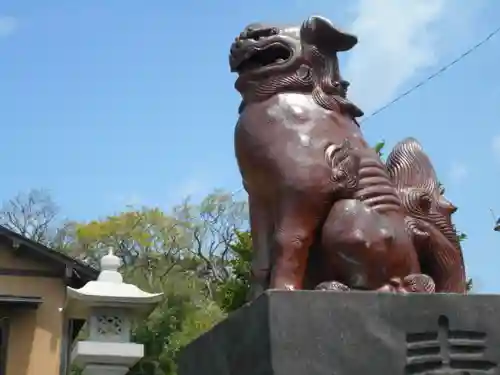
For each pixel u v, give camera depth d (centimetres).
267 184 288
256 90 303
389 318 249
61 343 1122
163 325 1368
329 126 293
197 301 1773
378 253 274
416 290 277
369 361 243
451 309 255
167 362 1329
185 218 2455
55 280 1162
